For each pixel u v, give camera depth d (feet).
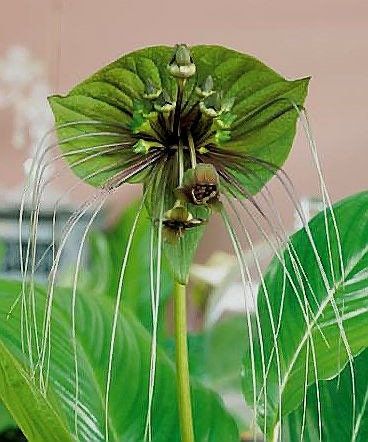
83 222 7.79
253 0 11.58
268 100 3.22
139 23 11.67
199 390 3.81
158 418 3.70
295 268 3.23
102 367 3.72
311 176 11.13
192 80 3.19
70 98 3.23
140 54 3.17
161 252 3.26
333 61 11.48
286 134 3.27
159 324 5.12
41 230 7.82
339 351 3.53
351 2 11.48
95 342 3.76
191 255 3.23
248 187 3.30
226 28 11.62
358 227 3.65
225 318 6.39
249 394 3.59
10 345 3.47
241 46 11.60
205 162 3.20
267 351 3.59
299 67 11.53
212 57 3.18
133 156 3.19
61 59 11.67
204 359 6.13
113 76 3.19
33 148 11.42
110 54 11.66
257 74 3.20
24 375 3.07
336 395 3.84
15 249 8.82
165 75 3.19
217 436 3.75
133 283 5.62
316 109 11.47
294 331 3.57
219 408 3.78
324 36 11.51
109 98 3.22
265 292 3.15
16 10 11.64
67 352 3.64
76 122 3.18
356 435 3.77
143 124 3.13
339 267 3.61
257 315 3.15
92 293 3.86
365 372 3.82
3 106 11.55
